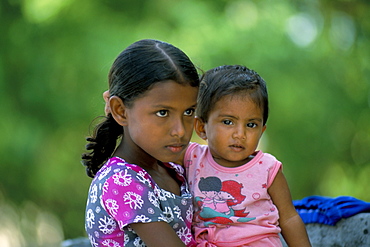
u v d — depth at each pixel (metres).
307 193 16.78
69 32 14.80
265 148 15.82
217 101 3.75
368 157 16.33
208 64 13.24
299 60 14.91
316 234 4.62
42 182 15.76
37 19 14.88
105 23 14.63
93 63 14.23
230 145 3.75
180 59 3.31
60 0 14.73
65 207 16.41
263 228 3.70
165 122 3.27
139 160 3.53
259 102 3.74
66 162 15.80
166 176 3.67
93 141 3.68
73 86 14.93
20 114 15.34
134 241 3.35
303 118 15.30
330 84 15.57
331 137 15.82
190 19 13.95
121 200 3.29
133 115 3.32
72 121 15.25
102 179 3.38
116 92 3.38
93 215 3.40
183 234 3.50
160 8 14.59
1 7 15.37
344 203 4.58
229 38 13.81
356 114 15.83
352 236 4.43
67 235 16.61
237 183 3.78
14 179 15.76
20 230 16.78
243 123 3.73
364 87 16.06
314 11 16.22
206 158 3.93
